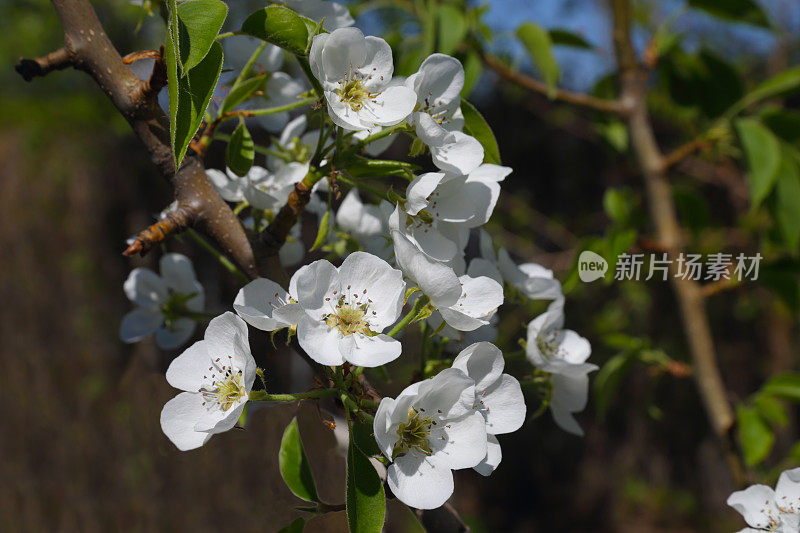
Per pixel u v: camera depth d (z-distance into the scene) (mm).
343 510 373
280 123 420
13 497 1433
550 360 409
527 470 2031
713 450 1883
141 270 446
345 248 418
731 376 1765
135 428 1239
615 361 645
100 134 1780
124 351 1644
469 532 370
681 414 1909
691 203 731
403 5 612
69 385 1564
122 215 1745
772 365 1690
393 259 392
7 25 1708
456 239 364
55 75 1826
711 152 678
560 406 413
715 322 1734
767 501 372
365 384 351
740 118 615
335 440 437
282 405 434
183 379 338
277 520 424
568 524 1960
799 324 1525
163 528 1131
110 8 1354
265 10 336
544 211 1963
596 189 1925
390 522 418
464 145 350
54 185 1729
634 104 675
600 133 768
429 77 359
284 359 434
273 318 328
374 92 348
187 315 446
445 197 362
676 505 1911
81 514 1353
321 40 339
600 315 1468
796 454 547
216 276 755
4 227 1678
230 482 961
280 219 352
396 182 376
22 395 1553
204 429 329
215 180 399
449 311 336
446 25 537
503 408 343
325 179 401
